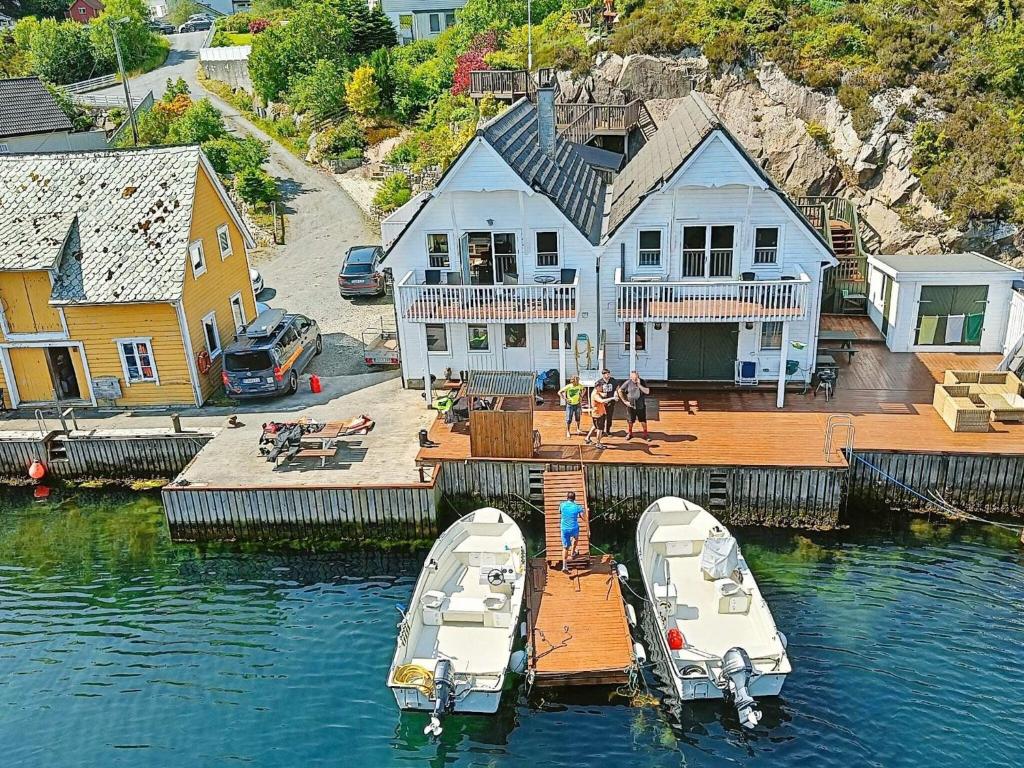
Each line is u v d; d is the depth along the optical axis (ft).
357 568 73.10
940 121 119.44
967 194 112.06
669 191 81.25
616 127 124.57
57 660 63.10
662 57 140.67
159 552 76.33
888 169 121.70
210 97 217.56
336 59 200.95
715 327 86.48
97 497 85.56
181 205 92.79
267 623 66.39
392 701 58.18
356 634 64.75
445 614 61.26
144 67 246.27
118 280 89.51
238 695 59.11
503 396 76.59
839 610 63.93
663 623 59.06
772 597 65.57
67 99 194.70
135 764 54.03
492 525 70.18
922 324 94.07
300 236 146.20
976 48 124.98
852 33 131.03
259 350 90.12
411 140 164.76
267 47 201.77
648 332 87.25
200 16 331.36
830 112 127.03
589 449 77.25
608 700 57.00
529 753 53.42
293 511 75.87
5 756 54.90
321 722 56.70
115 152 97.66
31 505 84.58
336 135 174.60
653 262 84.99
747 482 73.97
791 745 52.95
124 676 61.31
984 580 66.90
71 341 91.71
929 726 53.83
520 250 85.56
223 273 102.17
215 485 75.82
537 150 91.45
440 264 87.35
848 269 107.65
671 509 70.28
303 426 80.23
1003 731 53.21
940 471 74.08
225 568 73.67
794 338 85.92
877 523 74.64
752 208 81.51
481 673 55.21
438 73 186.70
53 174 97.09
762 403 84.79
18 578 73.41
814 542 72.59
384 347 104.68
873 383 88.02
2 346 92.38
